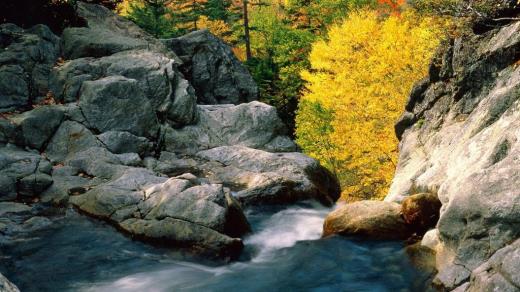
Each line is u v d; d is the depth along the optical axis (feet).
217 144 53.01
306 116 63.16
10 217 32.50
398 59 51.70
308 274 26.76
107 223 32.53
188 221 29.89
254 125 55.93
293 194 42.32
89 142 43.11
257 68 91.09
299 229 35.35
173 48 73.10
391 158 53.26
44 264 27.89
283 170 45.34
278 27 115.65
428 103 38.40
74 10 62.75
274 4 144.66
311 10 104.01
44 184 35.96
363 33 57.26
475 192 21.02
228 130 55.16
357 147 54.85
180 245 29.40
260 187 40.96
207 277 27.09
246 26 113.91
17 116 43.01
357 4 93.91
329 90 58.85
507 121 23.94
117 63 51.55
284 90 90.79
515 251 17.33
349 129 56.34
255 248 31.27
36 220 32.42
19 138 41.16
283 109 90.89
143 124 47.44
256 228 35.45
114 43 55.57
